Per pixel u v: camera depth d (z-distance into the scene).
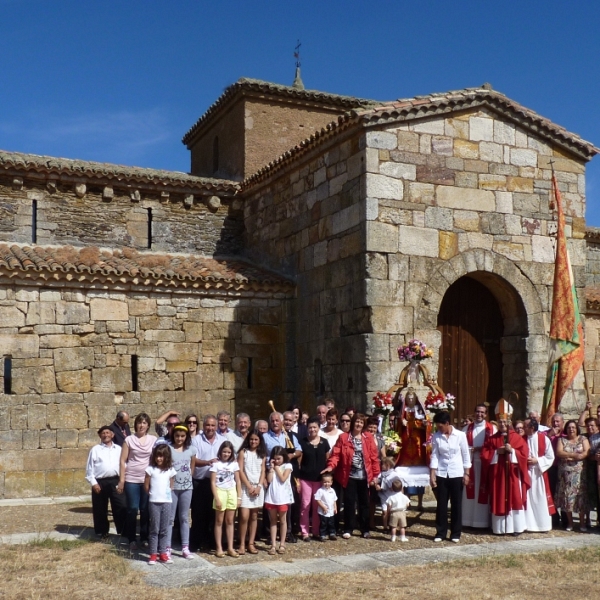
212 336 16.17
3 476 14.03
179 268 16.41
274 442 10.91
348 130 14.75
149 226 18.81
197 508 10.30
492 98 15.37
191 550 10.24
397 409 12.26
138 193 18.59
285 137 21.22
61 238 17.73
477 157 15.27
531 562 9.84
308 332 16.28
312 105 21.52
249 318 16.59
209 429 10.61
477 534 11.53
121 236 18.39
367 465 11.22
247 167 20.64
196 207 19.33
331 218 15.52
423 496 13.98
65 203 17.89
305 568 9.45
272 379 16.73
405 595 8.38
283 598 8.20
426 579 9.02
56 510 12.88
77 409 14.73
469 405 15.53
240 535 10.12
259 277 16.78
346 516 11.19
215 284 16.11
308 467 11.07
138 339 15.44
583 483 11.90
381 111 14.27
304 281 16.53
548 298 15.63
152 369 15.52
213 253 19.36
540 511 11.75
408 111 14.54
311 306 16.19
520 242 15.49
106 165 18.92
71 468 14.55
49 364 14.60
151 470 9.59
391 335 14.20
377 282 14.18
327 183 15.73
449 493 11.17
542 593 8.59
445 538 11.13
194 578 8.91
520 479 11.59
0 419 14.12
